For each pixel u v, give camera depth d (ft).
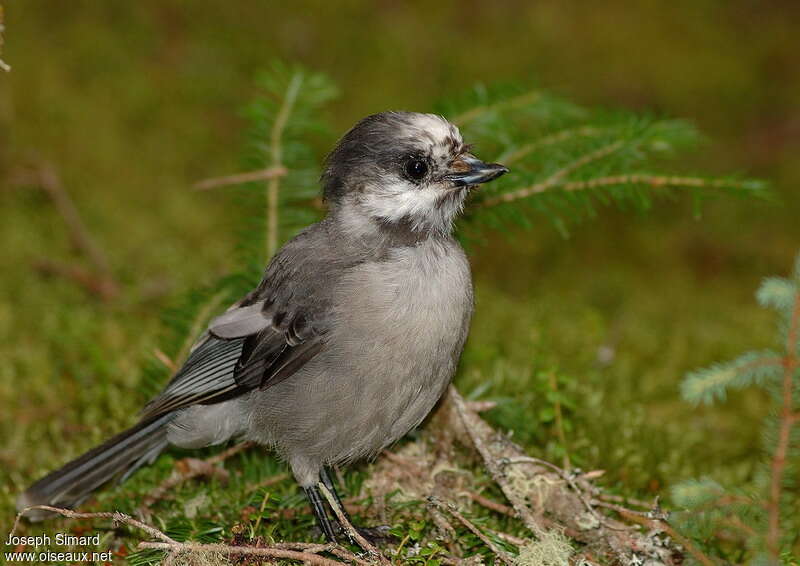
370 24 59.72
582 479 26.43
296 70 36.22
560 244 50.60
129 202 49.47
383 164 28.27
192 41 57.98
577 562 24.72
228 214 48.93
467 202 32.53
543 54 58.59
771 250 50.39
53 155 50.60
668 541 25.00
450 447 30.07
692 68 58.65
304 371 27.45
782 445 20.18
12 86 53.26
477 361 36.68
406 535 24.98
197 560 23.68
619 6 62.49
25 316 40.83
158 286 43.52
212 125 54.44
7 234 45.88
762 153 54.60
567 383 31.27
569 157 32.35
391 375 26.89
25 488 29.71
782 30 61.67
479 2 61.93
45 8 57.21
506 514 27.78
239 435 30.48
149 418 29.14
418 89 55.83
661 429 34.45
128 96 54.70
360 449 28.12
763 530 20.59
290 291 27.99
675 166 52.80
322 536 27.53
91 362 36.91
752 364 20.17
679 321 44.34
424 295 27.04
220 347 29.14
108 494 29.78
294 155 34.76
